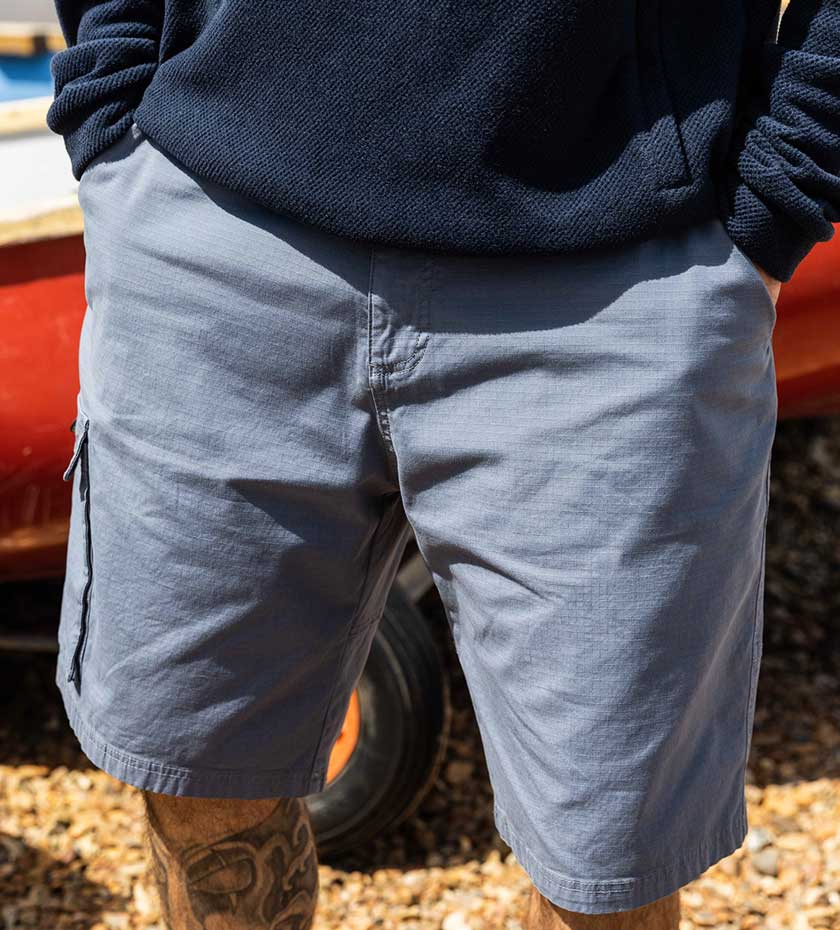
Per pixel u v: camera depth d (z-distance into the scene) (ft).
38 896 7.00
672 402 3.28
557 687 3.48
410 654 6.61
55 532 7.27
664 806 3.57
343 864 7.27
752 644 3.77
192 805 4.20
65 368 6.69
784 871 7.04
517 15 3.05
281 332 3.48
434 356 3.39
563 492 3.37
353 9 3.18
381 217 3.23
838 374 7.27
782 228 3.26
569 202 3.19
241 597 3.76
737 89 3.28
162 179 3.56
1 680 9.07
